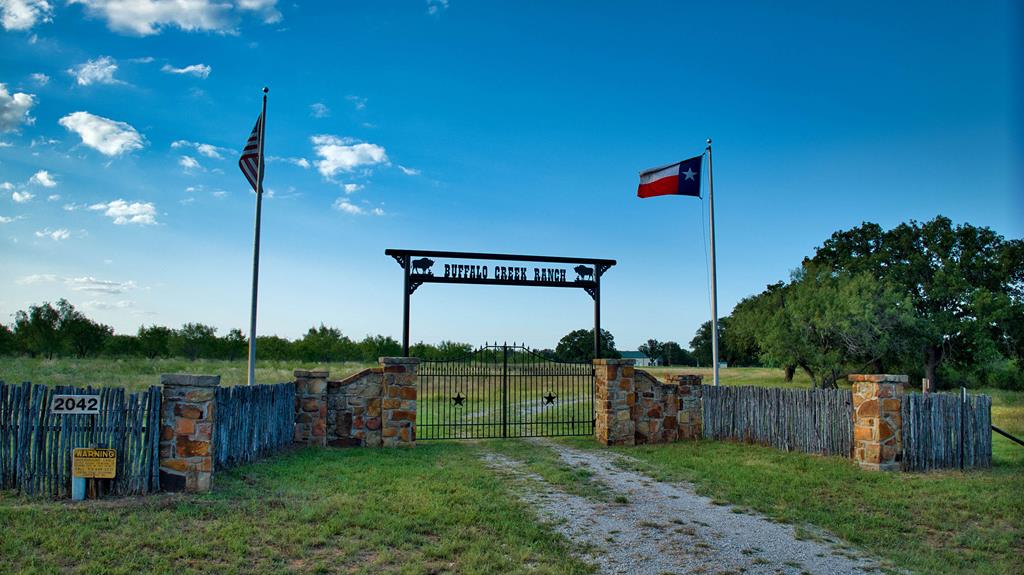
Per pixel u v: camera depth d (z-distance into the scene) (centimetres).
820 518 817
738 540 732
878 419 1123
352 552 645
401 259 1517
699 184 1741
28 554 591
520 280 1578
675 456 1315
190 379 848
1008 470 1148
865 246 4606
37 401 809
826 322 3675
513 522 778
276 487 905
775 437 1412
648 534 753
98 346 4753
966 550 702
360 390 1448
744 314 4697
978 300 3778
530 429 1872
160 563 583
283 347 5378
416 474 1061
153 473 830
